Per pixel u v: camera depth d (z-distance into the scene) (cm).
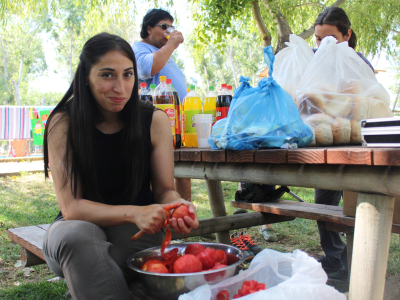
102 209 138
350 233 214
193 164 206
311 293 104
